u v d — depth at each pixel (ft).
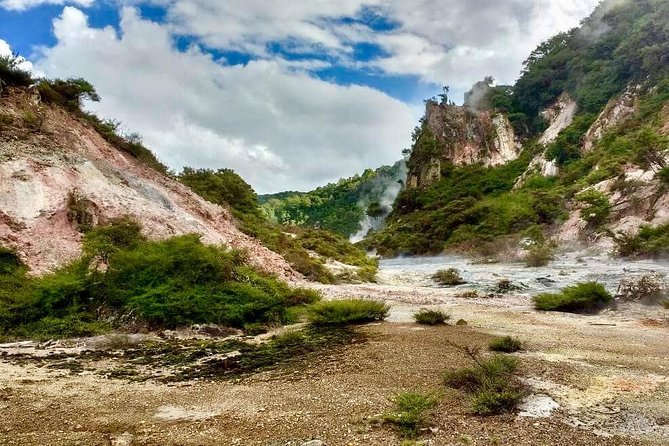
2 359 32.96
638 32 280.31
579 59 351.05
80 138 79.15
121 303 45.24
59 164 67.00
